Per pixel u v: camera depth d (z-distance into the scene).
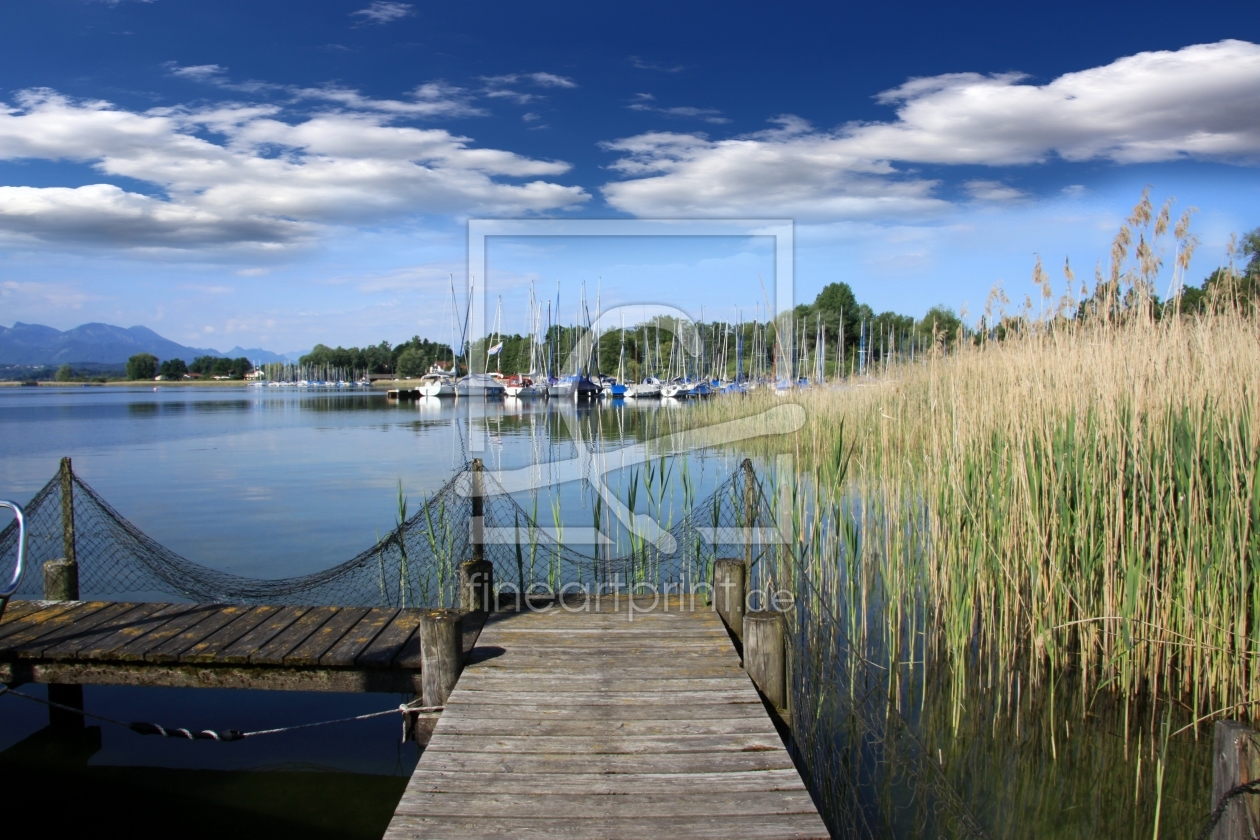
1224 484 5.30
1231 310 6.59
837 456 7.97
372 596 9.01
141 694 6.76
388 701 6.62
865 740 5.47
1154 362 6.23
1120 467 5.69
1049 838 4.43
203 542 12.05
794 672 6.13
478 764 4.00
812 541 7.45
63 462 6.83
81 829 4.84
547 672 5.13
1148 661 5.65
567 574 9.08
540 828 3.46
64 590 6.69
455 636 4.96
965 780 4.99
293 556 11.20
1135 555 5.40
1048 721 5.60
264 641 5.62
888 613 6.61
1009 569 6.24
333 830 4.82
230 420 41.00
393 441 28.03
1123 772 5.01
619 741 4.23
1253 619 5.27
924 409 10.05
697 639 5.74
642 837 3.41
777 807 3.63
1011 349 8.05
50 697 6.46
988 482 6.60
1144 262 6.98
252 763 5.61
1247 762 2.68
